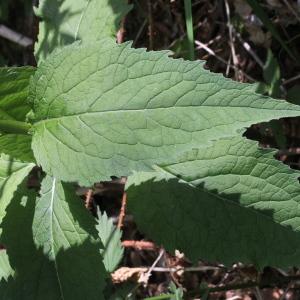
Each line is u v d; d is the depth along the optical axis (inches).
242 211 15.5
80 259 15.4
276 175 15.2
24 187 16.2
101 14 18.1
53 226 15.7
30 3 25.2
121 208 21.0
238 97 12.1
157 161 12.5
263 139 20.3
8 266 16.7
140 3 23.0
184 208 15.9
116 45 13.1
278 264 15.2
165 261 20.9
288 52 20.6
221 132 12.2
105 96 13.1
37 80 14.3
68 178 13.6
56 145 13.9
